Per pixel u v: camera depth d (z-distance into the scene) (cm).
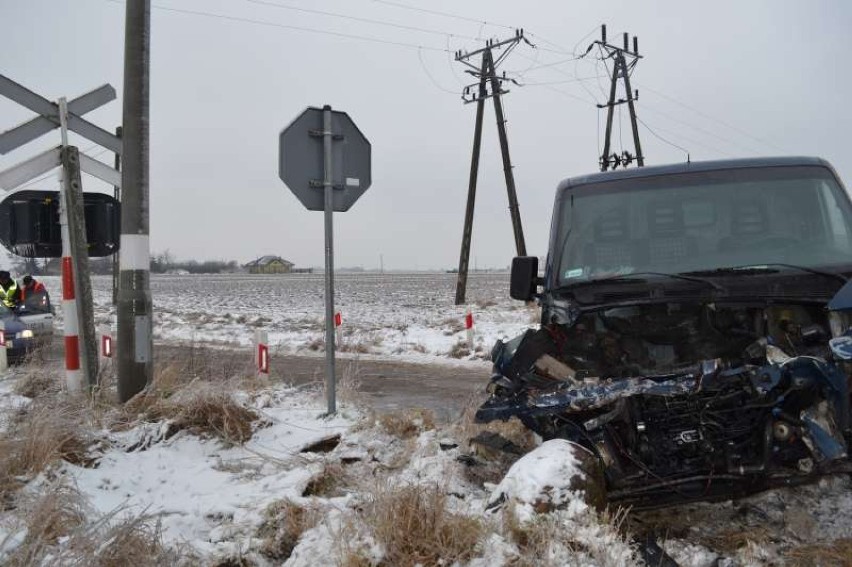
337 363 1449
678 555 406
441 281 10194
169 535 472
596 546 375
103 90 877
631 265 561
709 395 445
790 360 418
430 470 566
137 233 823
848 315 440
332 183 816
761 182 564
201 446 688
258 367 1038
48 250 902
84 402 779
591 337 537
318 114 818
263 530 467
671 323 511
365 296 5475
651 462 446
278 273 19262
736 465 430
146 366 822
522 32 2978
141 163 824
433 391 1076
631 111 3666
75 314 855
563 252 589
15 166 818
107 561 389
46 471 559
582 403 443
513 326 2095
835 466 419
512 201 3114
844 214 534
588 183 618
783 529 441
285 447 685
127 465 629
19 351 1411
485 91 3133
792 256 523
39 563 374
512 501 404
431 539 404
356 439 679
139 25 823
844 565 391
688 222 562
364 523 427
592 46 3469
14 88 825
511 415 470
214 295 6116
